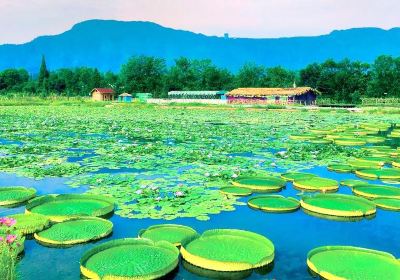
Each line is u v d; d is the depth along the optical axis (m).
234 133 20.72
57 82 82.38
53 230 6.91
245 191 9.45
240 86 74.88
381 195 9.34
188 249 6.11
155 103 54.03
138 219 7.67
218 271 5.68
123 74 79.75
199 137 19.00
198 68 78.50
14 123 24.56
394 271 5.54
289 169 12.24
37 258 6.07
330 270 5.56
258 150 15.59
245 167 12.19
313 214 8.22
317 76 68.56
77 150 14.95
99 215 7.74
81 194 8.68
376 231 7.40
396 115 36.88
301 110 42.84
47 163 12.43
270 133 20.83
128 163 12.59
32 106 47.12
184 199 8.84
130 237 6.84
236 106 48.00
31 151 14.49
